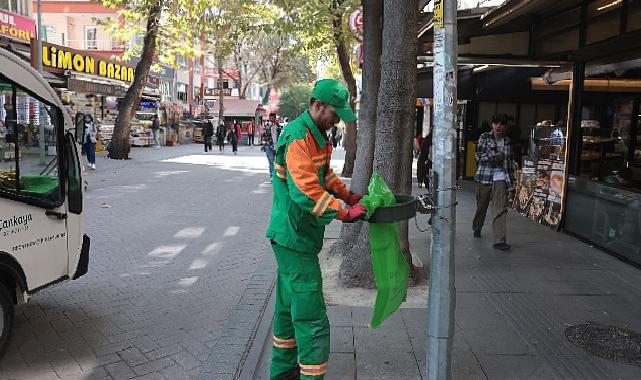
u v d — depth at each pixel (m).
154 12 19.61
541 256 7.12
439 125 3.26
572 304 5.34
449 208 3.30
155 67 23.23
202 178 15.86
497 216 7.43
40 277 4.46
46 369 4.08
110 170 17.39
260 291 5.88
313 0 12.05
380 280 3.19
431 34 9.98
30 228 4.33
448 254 3.33
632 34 6.66
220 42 14.31
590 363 4.09
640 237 6.57
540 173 9.59
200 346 4.54
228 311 5.33
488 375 3.89
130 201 11.43
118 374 4.04
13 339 4.56
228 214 10.31
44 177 4.56
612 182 7.44
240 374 4.03
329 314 4.94
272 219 3.35
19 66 4.28
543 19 9.36
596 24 7.74
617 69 7.47
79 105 24.62
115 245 7.75
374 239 3.17
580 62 8.16
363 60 7.42
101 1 19.25
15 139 4.27
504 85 14.73
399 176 5.41
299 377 3.66
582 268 6.57
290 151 3.13
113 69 25.08
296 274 3.27
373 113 7.31
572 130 8.45
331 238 8.17
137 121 31.53
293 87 61.31
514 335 4.58
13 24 21.58
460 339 4.49
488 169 7.73
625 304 5.36
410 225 9.16
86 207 10.56
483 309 5.19
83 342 4.55
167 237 8.34
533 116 15.47
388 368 3.97
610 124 8.49
